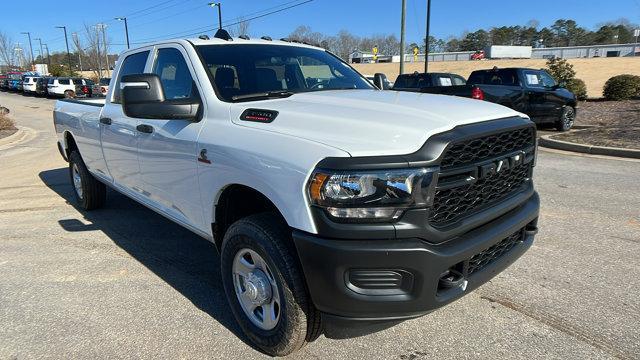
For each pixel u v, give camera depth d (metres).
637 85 19.83
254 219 2.80
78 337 3.21
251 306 3.01
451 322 3.28
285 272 2.63
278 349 2.85
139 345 3.11
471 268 2.71
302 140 2.59
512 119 2.97
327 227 2.36
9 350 3.08
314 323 2.73
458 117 2.69
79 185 6.12
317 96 3.40
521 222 2.98
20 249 4.82
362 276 2.37
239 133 2.94
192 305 3.61
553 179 7.32
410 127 2.51
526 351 2.95
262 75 3.73
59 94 39.47
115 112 4.54
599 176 7.52
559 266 4.11
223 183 2.99
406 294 2.40
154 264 4.38
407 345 3.04
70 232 5.30
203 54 3.66
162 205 3.97
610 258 4.27
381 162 2.32
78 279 4.09
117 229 5.38
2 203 6.62
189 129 3.36
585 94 20.98
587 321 3.26
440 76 16.95
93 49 70.44
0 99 39.06
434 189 2.37
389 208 2.32
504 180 2.92
